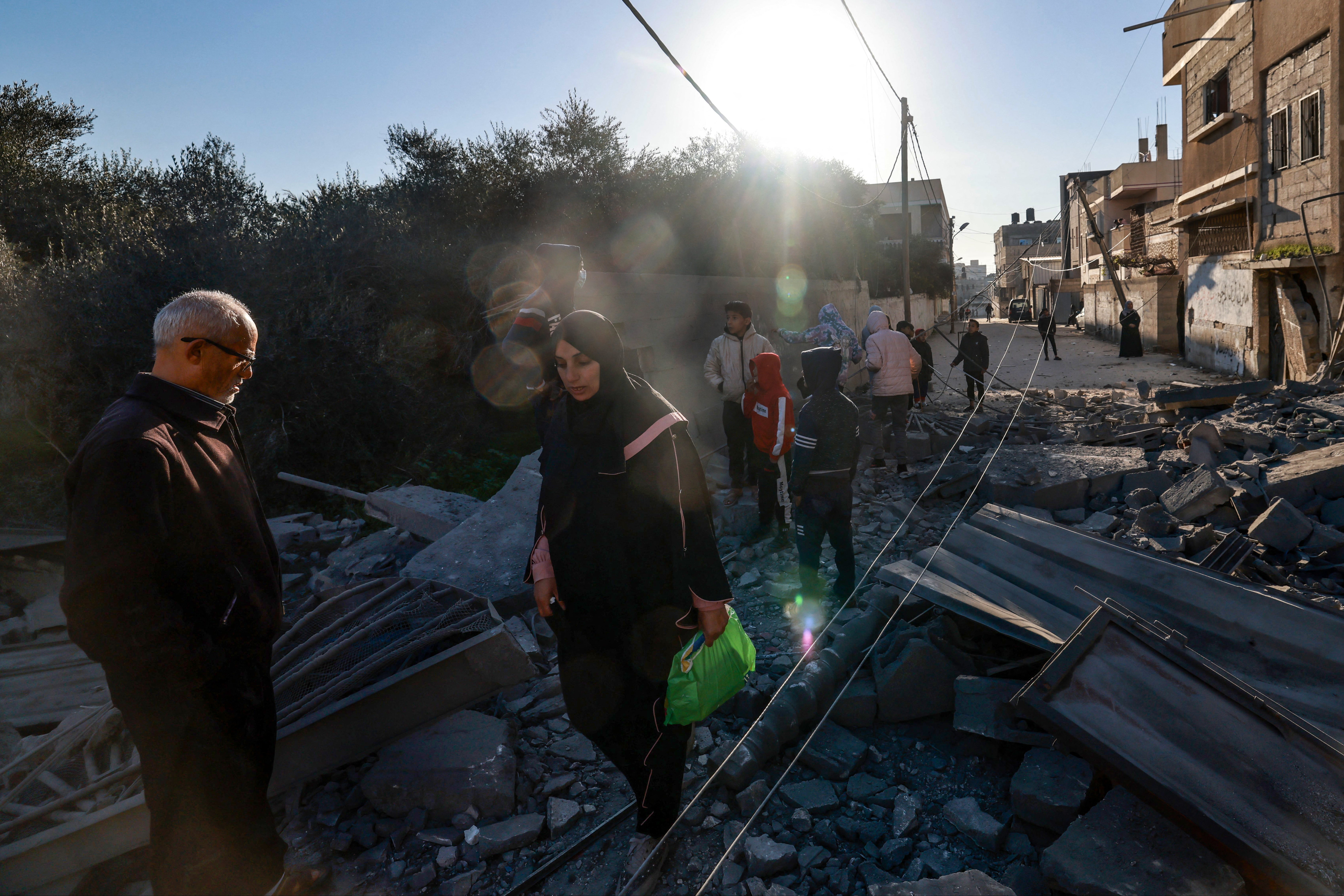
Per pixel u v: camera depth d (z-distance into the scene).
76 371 6.90
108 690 3.67
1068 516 6.11
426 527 5.89
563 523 2.56
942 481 7.29
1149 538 5.34
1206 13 18.94
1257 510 5.52
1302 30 14.40
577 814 2.99
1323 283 13.70
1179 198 21.86
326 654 3.41
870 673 3.67
